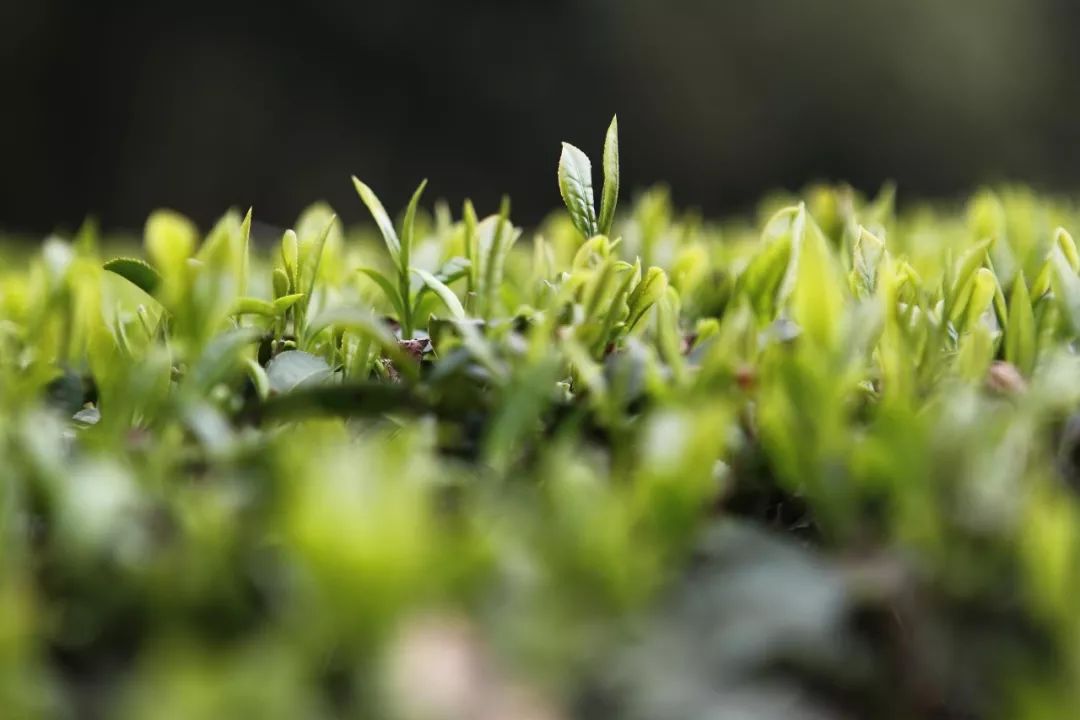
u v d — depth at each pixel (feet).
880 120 24.29
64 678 1.58
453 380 1.80
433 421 1.78
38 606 1.59
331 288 2.23
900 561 1.61
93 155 20.83
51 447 1.65
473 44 22.13
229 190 21.16
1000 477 1.63
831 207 2.52
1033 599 1.59
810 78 23.88
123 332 2.01
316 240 2.11
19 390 1.86
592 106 22.66
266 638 1.55
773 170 23.85
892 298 1.85
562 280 2.09
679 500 1.61
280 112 21.42
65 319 2.14
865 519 1.68
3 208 20.61
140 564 1.60
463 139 22.18
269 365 1.93
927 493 1.64
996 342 2.02
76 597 1.59
